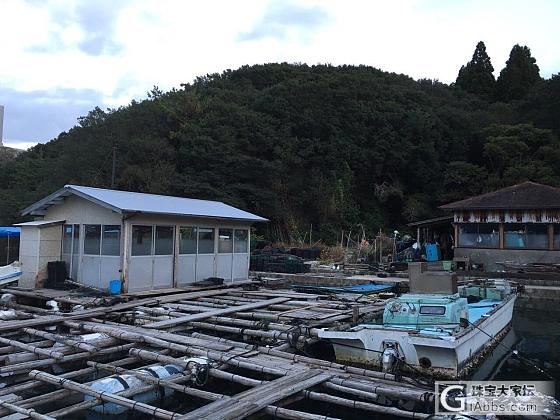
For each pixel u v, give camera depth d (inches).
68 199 524.7
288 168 1567.4
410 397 241.8
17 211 1445.6
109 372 307.3
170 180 1326.3
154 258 509.0
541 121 1769.2
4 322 365.7
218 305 471.8
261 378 297.1
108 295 463.5
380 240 1111.6
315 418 209.5
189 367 276.8
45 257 511.5
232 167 1409.9
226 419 204.5
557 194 891.4
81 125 1710.1
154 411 216.8
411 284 380.8
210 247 585.9
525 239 876.0
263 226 1398.9
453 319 336.2
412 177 1729.8
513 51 2500.0
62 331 378.6
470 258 912.9
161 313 414.6
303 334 352.5
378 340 317.7
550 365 372.5
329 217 1513.3
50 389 280.1
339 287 642.8
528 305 650.2
